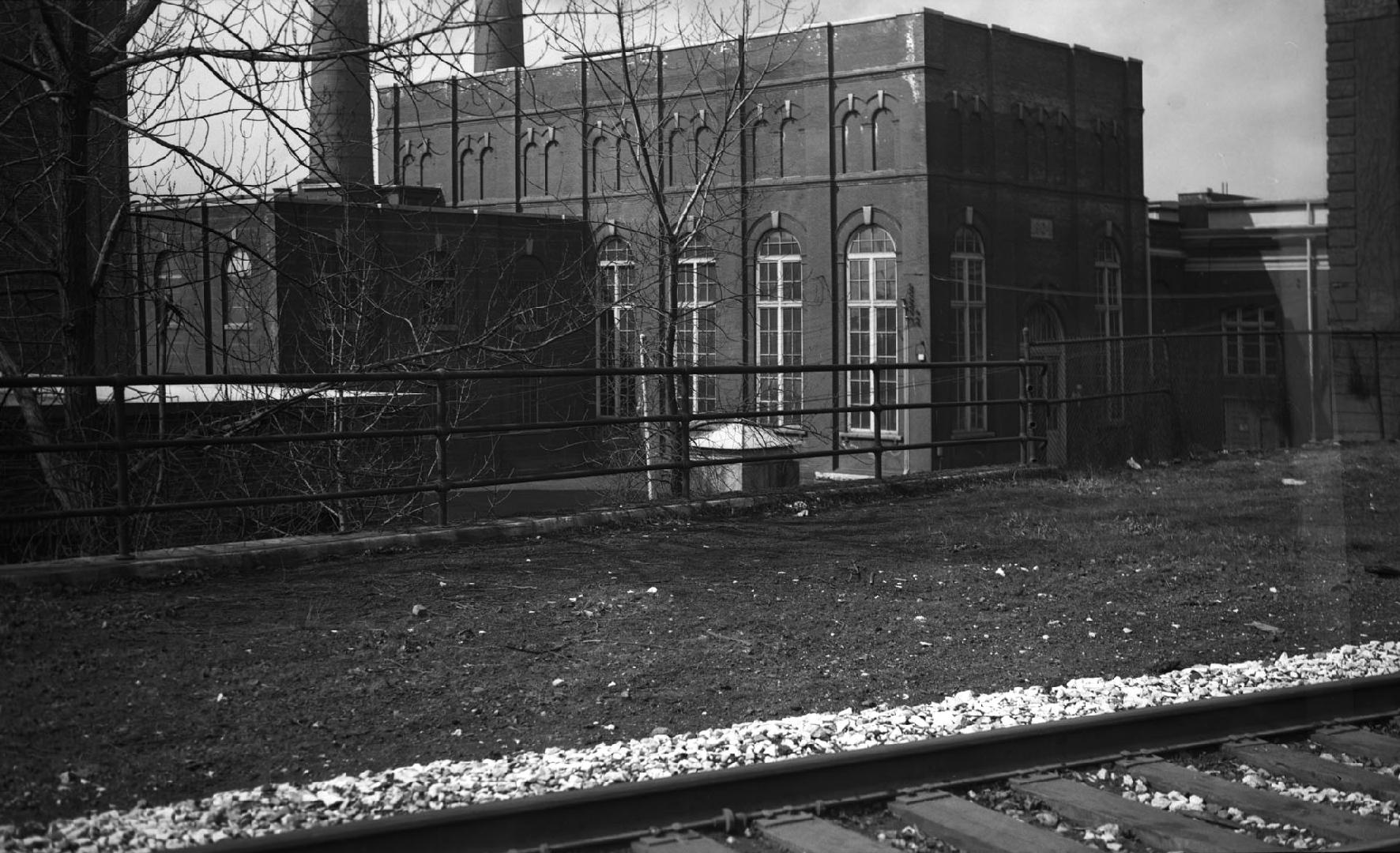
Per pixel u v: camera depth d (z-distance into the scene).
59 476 12.61
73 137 12.20
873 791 5.70
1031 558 11.89
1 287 14.36
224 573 10.06
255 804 5.59
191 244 16.30
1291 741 6.71
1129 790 5.88
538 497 31.92
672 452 19.38
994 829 5.18
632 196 37.28
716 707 7.46
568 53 19.11
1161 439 20.31
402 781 5.95
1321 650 9.03
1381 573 11.63
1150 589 10.79
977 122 36.84
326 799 5.65
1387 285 19.47
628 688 7.73
